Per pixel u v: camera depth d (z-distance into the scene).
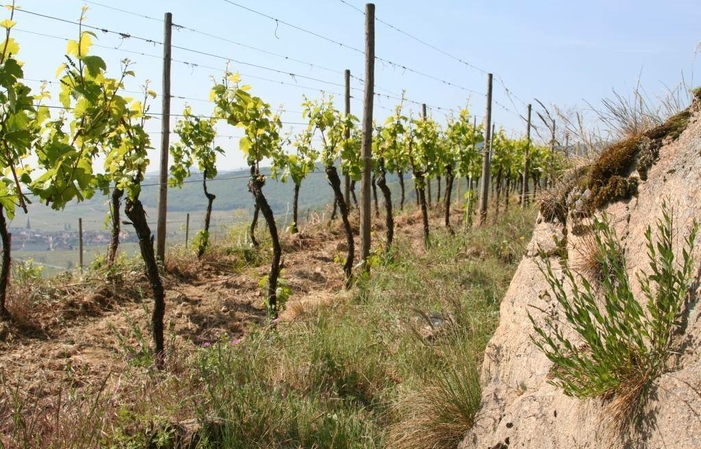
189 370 5.14
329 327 6.33
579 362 2.77
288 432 4.47
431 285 7.05
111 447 3.83
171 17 9.73
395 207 20.80
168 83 9.79
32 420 3.88
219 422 4.28
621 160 3.73
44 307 7.28
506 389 3.84
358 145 11.11
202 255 11.18
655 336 2.61
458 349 5.14
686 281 2.58
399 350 5.80
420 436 4.18
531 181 26.06
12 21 3.65
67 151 4.01
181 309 7.93
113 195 9.27
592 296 2.81
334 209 16.00
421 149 13.76
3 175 4.71
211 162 12.91
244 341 5.84
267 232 14.03
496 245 10.07
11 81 3.58
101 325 7.10
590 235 3.62
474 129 17.22
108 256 9.43
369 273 9.30
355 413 4.84
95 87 4.22
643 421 2.48
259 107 8.34
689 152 3.22
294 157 11.40
